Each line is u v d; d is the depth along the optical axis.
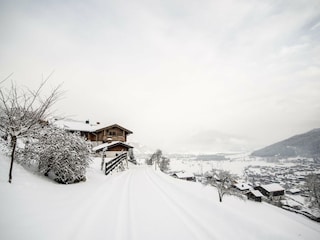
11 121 5.36
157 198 7.86
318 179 31.12
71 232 4.03
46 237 3.56
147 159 57.81
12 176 5.72
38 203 4.86
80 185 8.40
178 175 52.91
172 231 4.68
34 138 7.52
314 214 29.25
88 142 9.67
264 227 4.89
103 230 4.41
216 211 6.23
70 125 31.50
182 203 7.26
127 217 5.43
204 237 4.40
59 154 7.75
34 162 8.74
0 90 5.18
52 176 8.45
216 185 9.49
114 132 34.06
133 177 14.39
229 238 4.36
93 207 5.88
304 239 4.79
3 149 7.51
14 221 3.68
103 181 10.71
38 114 5.80
